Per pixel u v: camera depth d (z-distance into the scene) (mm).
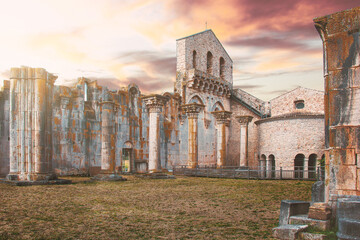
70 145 28938
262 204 12164
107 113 23781
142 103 36656
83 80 31047
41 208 10844
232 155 50219
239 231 7926
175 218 9484
